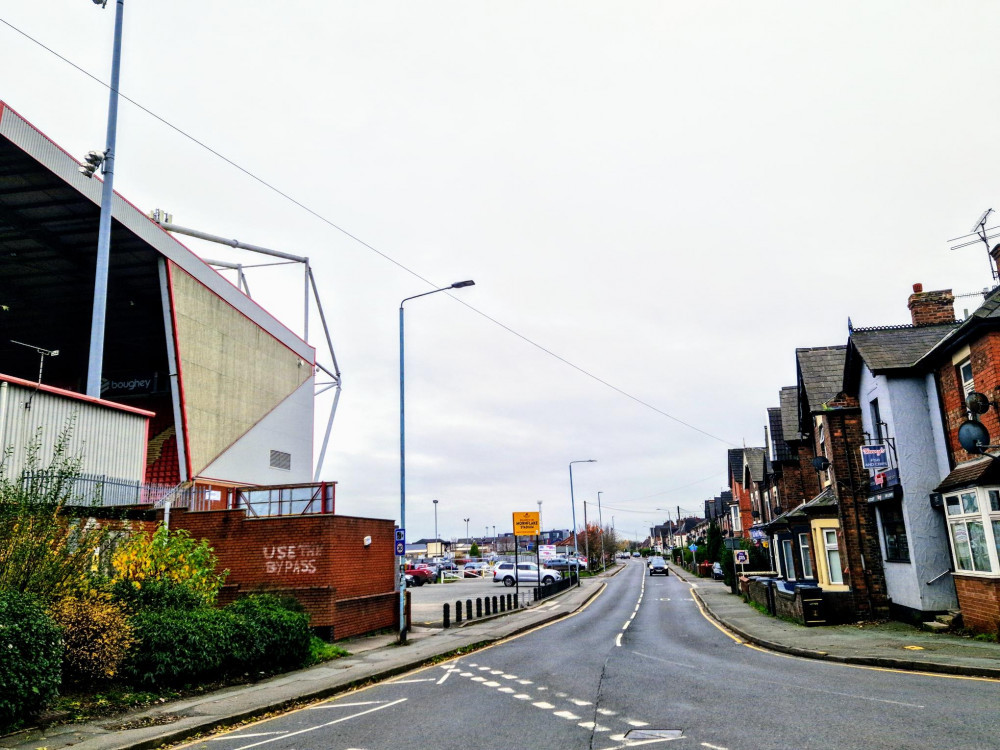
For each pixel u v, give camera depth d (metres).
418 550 129.00
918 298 23.22
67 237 37.22
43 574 11.02
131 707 11.03
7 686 9.15
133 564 14.54
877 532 21.75
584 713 9.98
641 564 118.75
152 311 46.97
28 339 49.53
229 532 20.39
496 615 28.53
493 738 8.72
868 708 9.29
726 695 10.81
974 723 8.16
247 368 45.69
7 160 29.72
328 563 19.52
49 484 13.05
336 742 8.91
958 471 17.48
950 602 18.34
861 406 22.67
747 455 52.00
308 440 54.06
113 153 21.59
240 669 13.88
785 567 34.19
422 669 15.69
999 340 15.34
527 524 39.50
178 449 37.88
